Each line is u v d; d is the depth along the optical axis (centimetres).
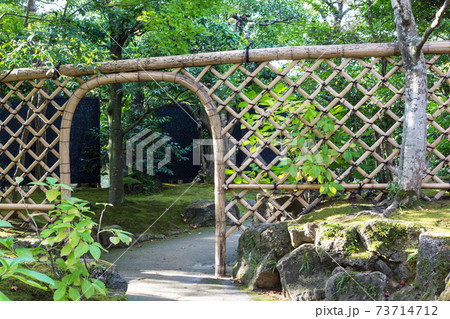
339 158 365
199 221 564
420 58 324
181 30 457
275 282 301
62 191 384
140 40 604
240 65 360
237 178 367
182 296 278
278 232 309
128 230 504
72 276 170
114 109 569
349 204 342
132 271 357
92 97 668
